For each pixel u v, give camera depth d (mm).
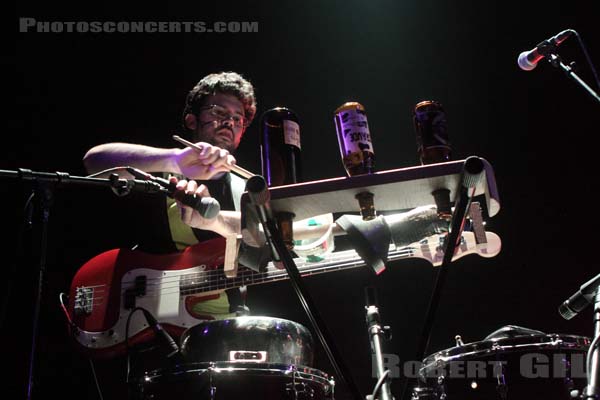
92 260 2324
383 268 1559
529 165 3666
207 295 2303
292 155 1466
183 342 1814
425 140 1460
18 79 3545
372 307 1668
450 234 1388
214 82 2686
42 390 2586
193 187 1964
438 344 3270
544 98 3764
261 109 3912
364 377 3186
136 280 2285
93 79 3674
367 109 3990
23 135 3488
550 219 3508
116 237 3047
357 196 1386
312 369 1714
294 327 1803
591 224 3445
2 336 2580
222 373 1612
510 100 3824
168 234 2461
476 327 3277
